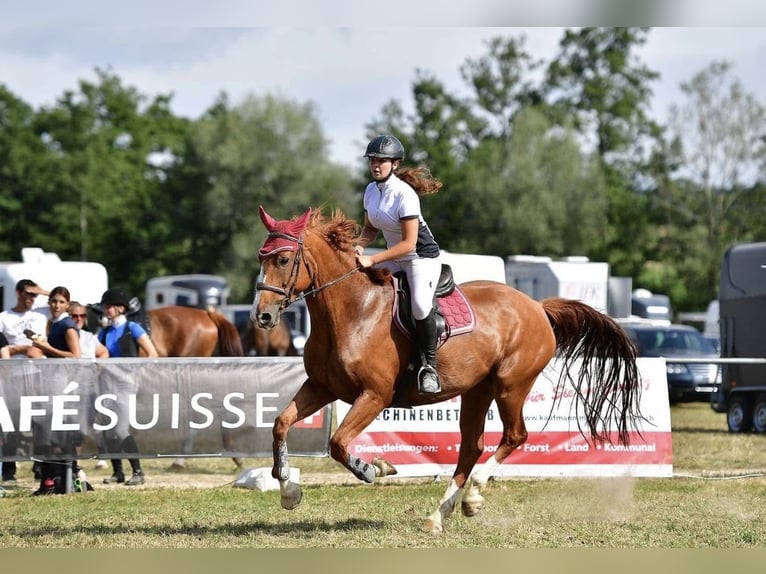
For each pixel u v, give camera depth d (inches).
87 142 2603.3
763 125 2220.7
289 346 973.2
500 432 498.6
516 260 1286.9
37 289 525.3
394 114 2536.9
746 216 2289.6
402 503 418.9
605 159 2600.9
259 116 2453.2
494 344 359.3
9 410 438.0
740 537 341.4
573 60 2623.0
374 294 333.7
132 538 330.0
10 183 2519.7
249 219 2459.4
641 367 514.3
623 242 2484.0
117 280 2669.8
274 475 326.6
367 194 342.0
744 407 807.1
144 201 2664.9
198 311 662.5
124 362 452.4
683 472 543.5
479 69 2576.3
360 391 329.1
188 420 458.3
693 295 2397.9
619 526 361.4
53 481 458.0
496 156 2283.5
